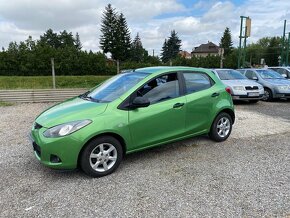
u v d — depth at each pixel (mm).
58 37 80312
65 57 29234
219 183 3734
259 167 4281
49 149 3656
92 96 4676
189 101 4793
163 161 4543
